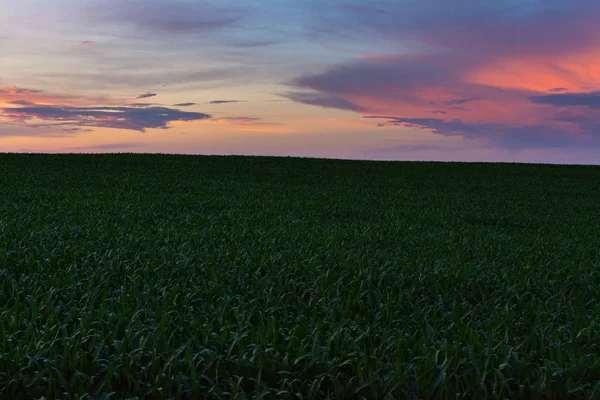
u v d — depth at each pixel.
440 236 15.62
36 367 5.09
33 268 9.30
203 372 4.96
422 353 5.44
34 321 6.05
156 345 5.36
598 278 10.06
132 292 7.62
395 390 4.78
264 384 4.85
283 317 6.86
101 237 12.27
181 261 9.79
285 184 34.84
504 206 27.48
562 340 6.16
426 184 39.38
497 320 6.88
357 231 15.62
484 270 10.36
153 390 4.70
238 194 26.86
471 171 51.38
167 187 29.17
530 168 56.19
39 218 15.38
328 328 6.45
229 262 9.99
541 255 12.63
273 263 9.77
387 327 6.43
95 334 5.60
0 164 39.66
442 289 8.55
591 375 5.12
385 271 9.38
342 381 5.04
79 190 25.56
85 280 8.44
